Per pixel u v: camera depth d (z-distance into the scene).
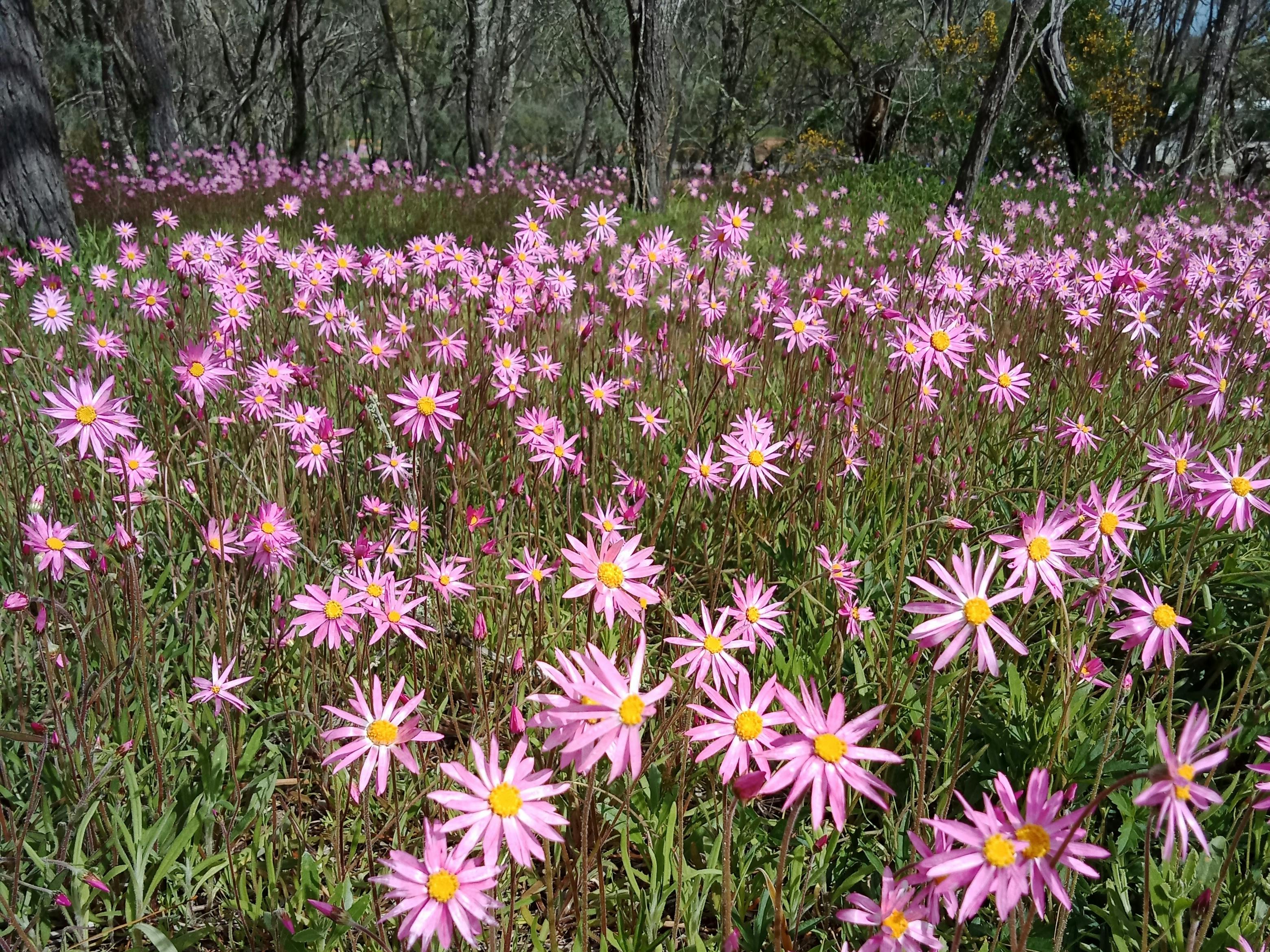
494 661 2.51
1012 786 2.23
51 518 2.72
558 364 3.64
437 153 40.00
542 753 1.90
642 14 10.95
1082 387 3.98
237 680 2.07
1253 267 5.30
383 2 29.69
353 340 4.16
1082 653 2.08
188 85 30.73
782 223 9.76
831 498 3.39
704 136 35.53
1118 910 1.84
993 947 1.76
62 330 4.36
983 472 3.60
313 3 29.81
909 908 1.30
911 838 1.32
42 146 7.41
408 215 11.20
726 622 2.23
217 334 3.75
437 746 2.43
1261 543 3.14
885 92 20.41
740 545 3.14
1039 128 18.22
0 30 7.13
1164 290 4.34
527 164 18.72
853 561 2.65
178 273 4.71
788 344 3.87
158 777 2.10
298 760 2.23
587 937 1.66
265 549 2.29
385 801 2.14
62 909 1.97
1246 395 4.29
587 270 5.53
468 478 3.26
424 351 4.23
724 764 1.43
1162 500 3.13
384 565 2.59
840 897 1.92
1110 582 2.32
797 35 25.92
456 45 31.66
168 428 3.56
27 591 2.52
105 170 16.50
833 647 2.60
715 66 33.75
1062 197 12.78
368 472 3.41
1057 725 2.24
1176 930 1.79
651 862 2.07
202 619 2.62
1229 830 2.10
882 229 5.93
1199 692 2.69
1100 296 4.34
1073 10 20.55
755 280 5.89
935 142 20.19
